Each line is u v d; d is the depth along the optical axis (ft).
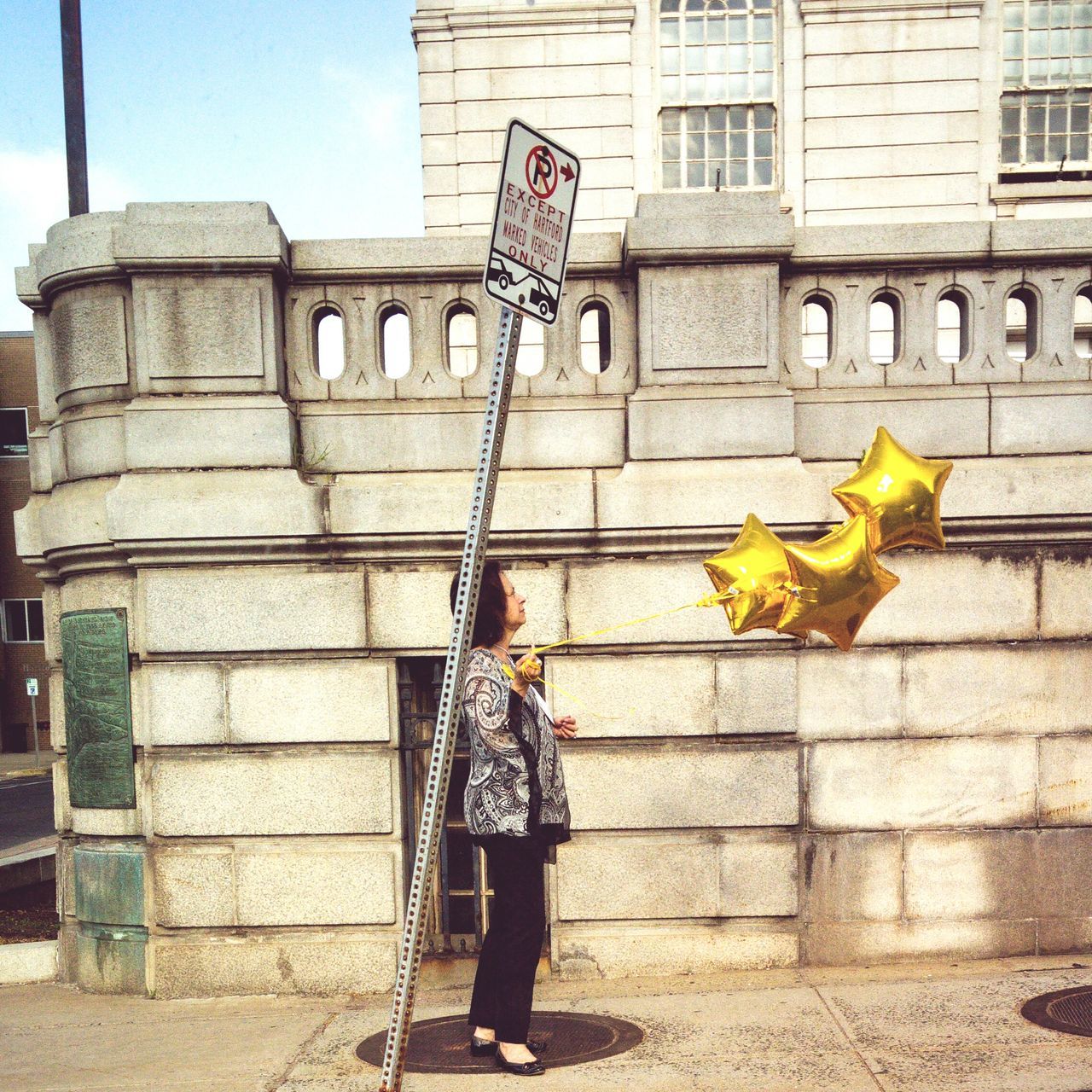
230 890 15.64
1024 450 15.92
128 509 15.51
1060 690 15.75
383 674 15.65
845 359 16.17
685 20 36.45
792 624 12.56
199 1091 11.76
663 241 15.49
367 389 16.30
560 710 15.67
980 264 16.01
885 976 14.92
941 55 35.88
